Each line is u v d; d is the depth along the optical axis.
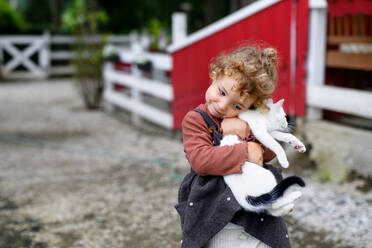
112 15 23.23
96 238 2.94
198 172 1.63
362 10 3.61
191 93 5.05
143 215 3.29
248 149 1.59
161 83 5.86
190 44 4.89
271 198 1.51
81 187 3.97
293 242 2.74
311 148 4.07
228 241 1.66
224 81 1.59
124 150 5.31
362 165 3.65
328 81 4.20
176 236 2.93
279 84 4.12
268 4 4.07
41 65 13.65
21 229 3.09
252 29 4.25
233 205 1.57
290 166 3.99
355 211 3.14
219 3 17.19
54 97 10.03
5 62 14.53
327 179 3.77
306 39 4.02
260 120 1.62
